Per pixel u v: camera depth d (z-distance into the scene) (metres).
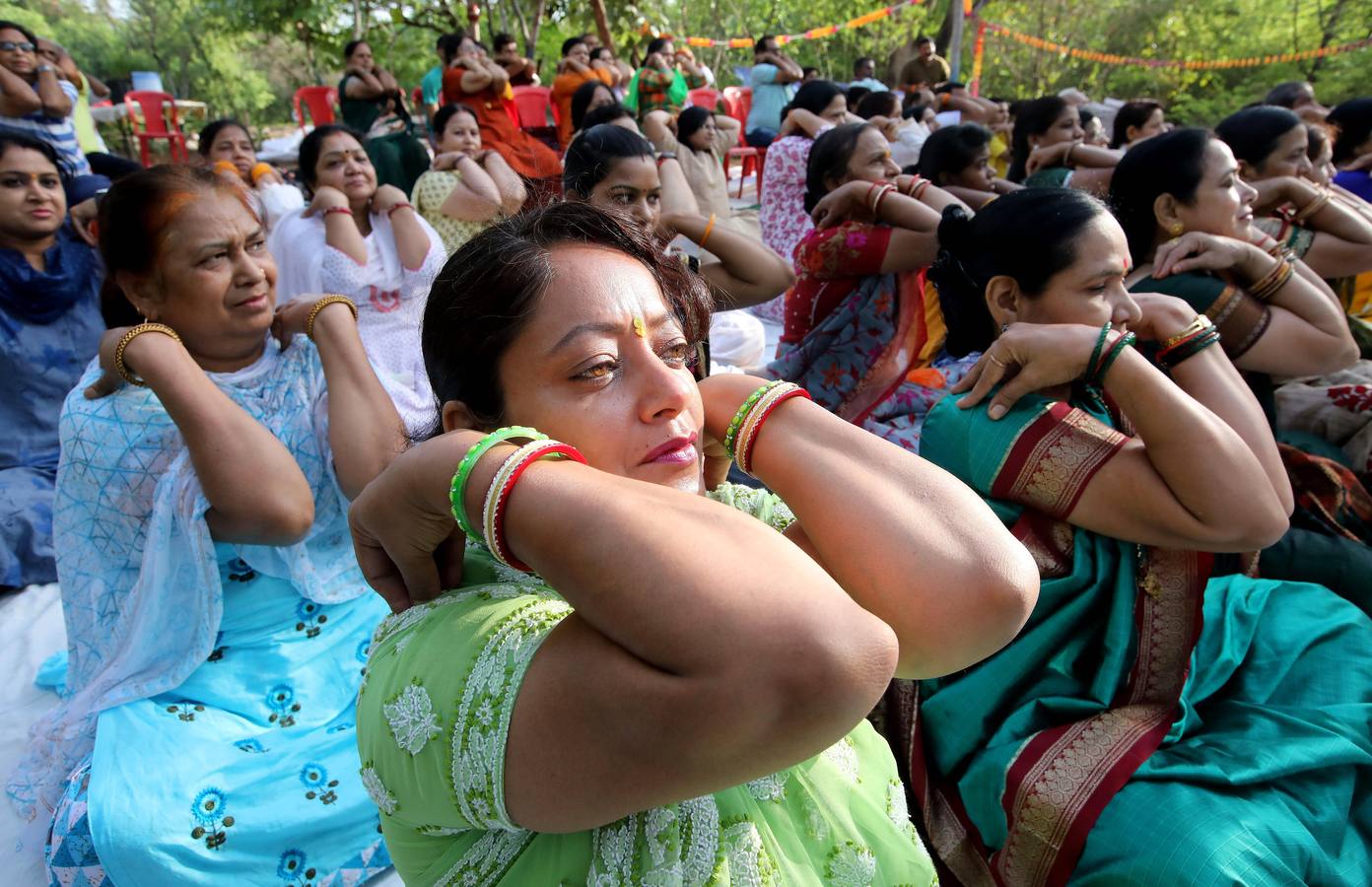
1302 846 1.34
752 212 8.43
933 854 1.66
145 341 1.65
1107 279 1.66
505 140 6.50
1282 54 14.93
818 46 18.77
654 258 0.98
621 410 0.88
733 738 0.63
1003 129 8.44
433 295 0.97
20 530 2.91
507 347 0.89
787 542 0.69
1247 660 1.74
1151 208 2.36
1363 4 14.23
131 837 1.56
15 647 2.60
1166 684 1.55
